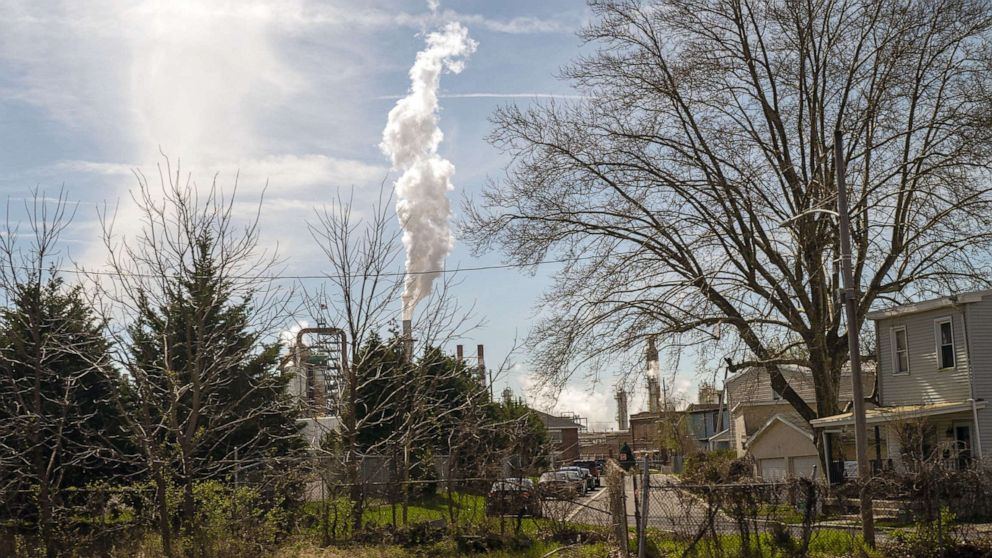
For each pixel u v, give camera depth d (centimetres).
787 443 4819
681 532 1808
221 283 2114
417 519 2252
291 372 3012
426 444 2838
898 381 3556
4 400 2180
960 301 3189
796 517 1767
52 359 2336
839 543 1836
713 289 3183
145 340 2152
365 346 2606
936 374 3359
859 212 3139
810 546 1814
